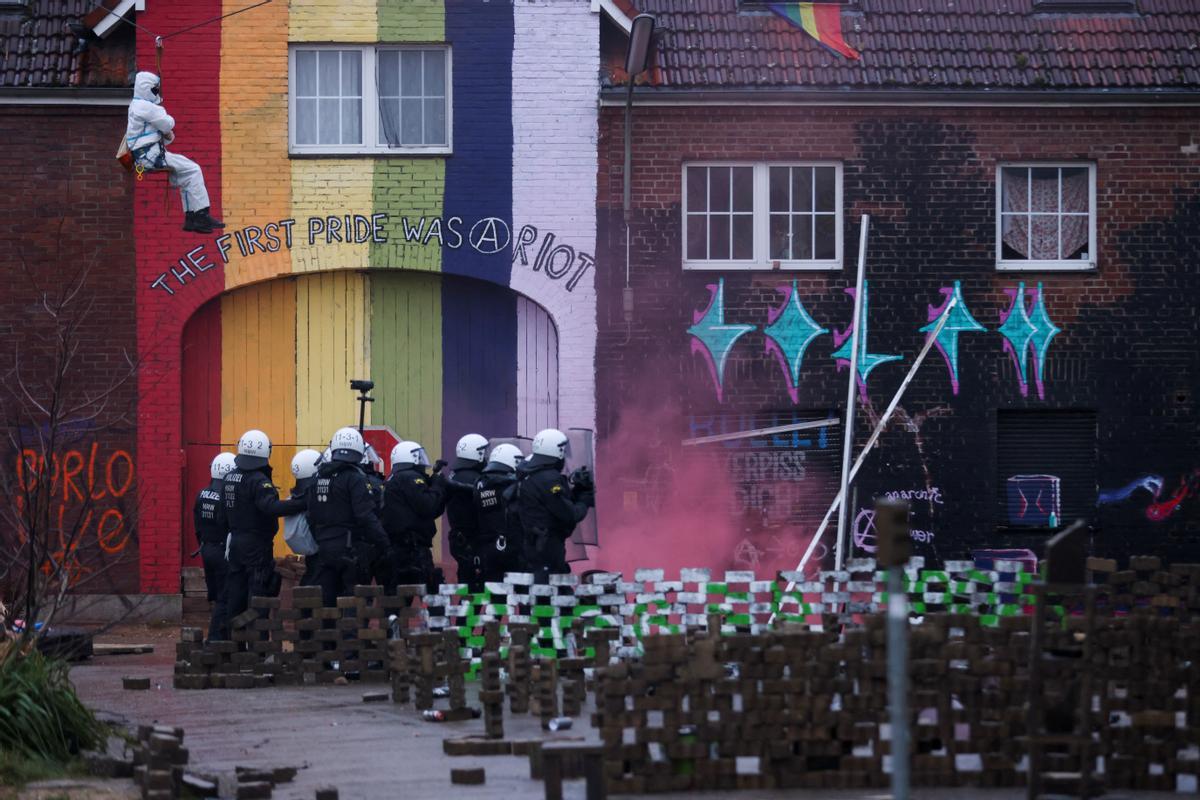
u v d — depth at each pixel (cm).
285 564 7488
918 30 7819
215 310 7662
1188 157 7788
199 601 7506
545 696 4569
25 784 3759
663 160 7662
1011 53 7769
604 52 7781
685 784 3616
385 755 4141
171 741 3750
